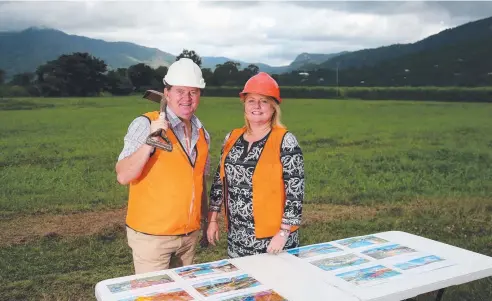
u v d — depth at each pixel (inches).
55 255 161.5
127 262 162.1
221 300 67.5
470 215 205.6
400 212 206.7
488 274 81.7
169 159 83.7
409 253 89.2
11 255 157.8
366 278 76.2
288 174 86.5
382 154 250.5
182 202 85.0
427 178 231.1
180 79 82.3
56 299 139.7
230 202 91.7
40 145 218.7
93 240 171.8
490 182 228.7
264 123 89.3
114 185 204.4
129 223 87.2
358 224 195.8
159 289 71.2
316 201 213.9
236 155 90.0
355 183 226.8
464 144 259.1
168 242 85.8
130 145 81.0
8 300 137.4
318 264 82.7
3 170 199.0
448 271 79.7
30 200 187.8
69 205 189.9
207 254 169.3
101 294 69.5
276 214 88.6
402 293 71.6
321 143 262.7
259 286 72.7
